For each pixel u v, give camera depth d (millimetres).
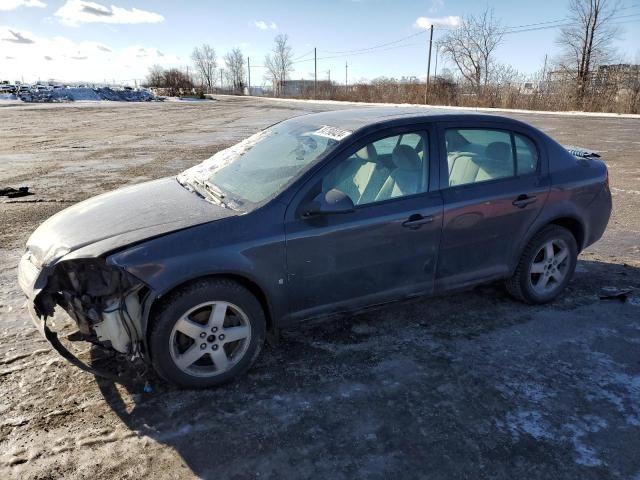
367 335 3588
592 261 5078
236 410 2766
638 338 3562
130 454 2432
